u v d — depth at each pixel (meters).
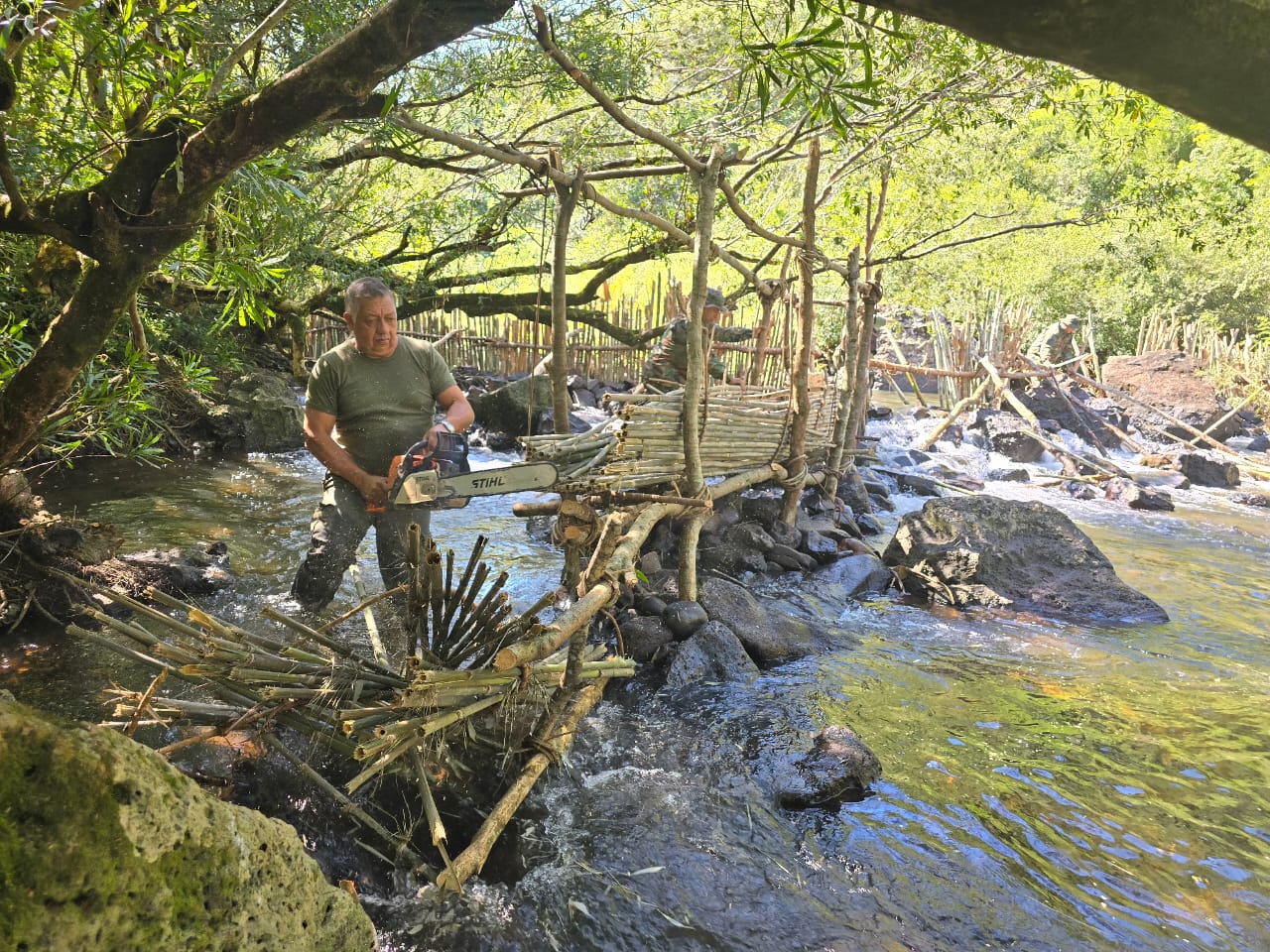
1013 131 14.52
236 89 3.39
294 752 3.15
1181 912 2.99
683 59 7.93
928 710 4.40
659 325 13.77
